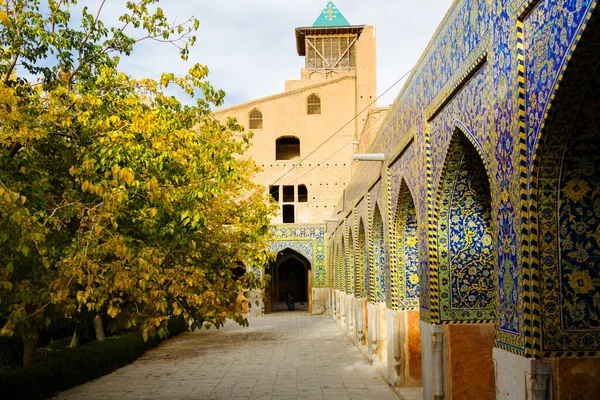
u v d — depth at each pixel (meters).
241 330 19.30
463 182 6.07
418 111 6.98
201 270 6.37
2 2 6.42
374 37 29.48
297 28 31.31
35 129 5.25
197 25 7.21
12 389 8.17
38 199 5.36
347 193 16.80
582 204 3.84
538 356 3.83
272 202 13.10
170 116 6.68
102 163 5.78
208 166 6.69
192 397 9.18
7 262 5.02
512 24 4.05
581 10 3.08
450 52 5.62
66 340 14.82
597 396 3.81
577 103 3.45
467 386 6.23
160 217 6.29
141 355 13.89
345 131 28.94
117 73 7.01
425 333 6.76
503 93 4.25
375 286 11.42
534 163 3.78
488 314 6.29
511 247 4.12
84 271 5.37
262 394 9.29
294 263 34.19
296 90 29.20
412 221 8.82
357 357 12.94
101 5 7.16
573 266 3.86
